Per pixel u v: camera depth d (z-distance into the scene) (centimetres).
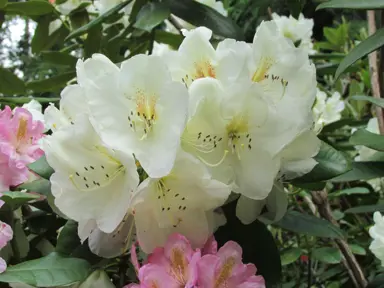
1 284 34
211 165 31
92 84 29
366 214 77
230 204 37
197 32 33
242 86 30
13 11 65
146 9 52
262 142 31
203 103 30
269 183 31
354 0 38
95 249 33
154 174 28
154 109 29
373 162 49
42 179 40
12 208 39
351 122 65
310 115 33
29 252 43
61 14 68
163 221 31
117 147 28
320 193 58
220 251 32
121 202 30
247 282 32
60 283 30
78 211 30
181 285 31
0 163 39
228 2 79
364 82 82
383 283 47
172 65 33
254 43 33
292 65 33
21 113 40
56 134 30
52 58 68
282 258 61
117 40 63
